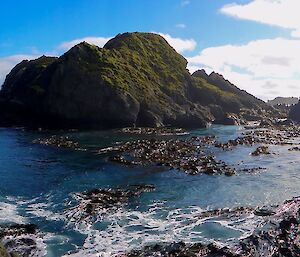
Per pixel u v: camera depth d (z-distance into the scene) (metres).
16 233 32.16
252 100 149.25
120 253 28.59
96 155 63.38
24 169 54.66
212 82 152.88
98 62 109.31
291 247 28.72
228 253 27.70
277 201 41.16
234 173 52.56
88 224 34.47
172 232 32.72
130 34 142.25
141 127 102.75
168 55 141.38
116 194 42.69
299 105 135.38
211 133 95.19
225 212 37.41
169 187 46.03
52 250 29.39
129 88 106.81
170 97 120.12
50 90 102.69
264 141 80.69
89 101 100.44
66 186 46.16
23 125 106.25
